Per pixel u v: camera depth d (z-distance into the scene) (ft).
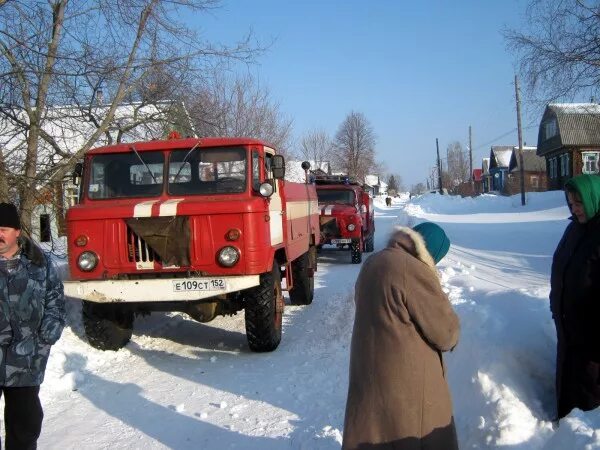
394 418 9.34
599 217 11.69
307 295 33.06
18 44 25.76
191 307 23.00
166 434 15.69
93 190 23.54
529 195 126.82
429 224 10.38
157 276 21.77
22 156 29.73
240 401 18.04
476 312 16.14
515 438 11.74
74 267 21.85
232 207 21.31
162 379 20.56
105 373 21.42
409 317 9.45
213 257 21.40
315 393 18.45
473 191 223.51
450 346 9.58
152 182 23.35
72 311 27.04
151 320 29.27
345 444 9.69
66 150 33.73
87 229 21.83
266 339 23.20
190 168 23.31
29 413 11.98
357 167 196.03
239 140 23.29
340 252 63.57
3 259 11.65
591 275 11.60
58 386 19.44
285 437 15.10
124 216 21.47
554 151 150.10
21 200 28.48
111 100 35.19
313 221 35.76
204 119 41.52
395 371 9.39
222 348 24.77
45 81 28.17
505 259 40.96
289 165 95.86
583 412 10.48
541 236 53.83
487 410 12.64
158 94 36.73
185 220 21.45
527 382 13.26
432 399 9.52
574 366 12.02
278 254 26.05
